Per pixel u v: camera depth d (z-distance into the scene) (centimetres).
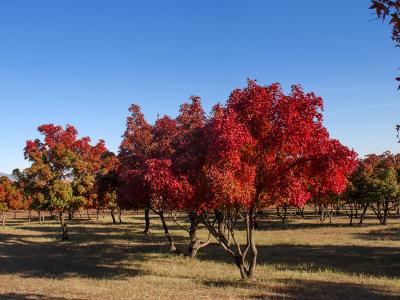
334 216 7169
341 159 1445
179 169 1559
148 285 1579
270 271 1923
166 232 2625
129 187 2023
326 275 1805
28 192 3641
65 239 3697
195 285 1570
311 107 1452
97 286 1566
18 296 1377
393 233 3906
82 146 3756
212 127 1495
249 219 1686
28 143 3641
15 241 3581
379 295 1377
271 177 1492
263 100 1481
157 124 2486
